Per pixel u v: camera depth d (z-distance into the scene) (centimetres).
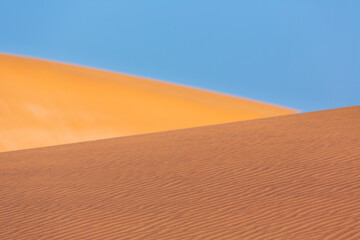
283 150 2858
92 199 2250
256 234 1742
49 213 2097
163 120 9288
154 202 2153
